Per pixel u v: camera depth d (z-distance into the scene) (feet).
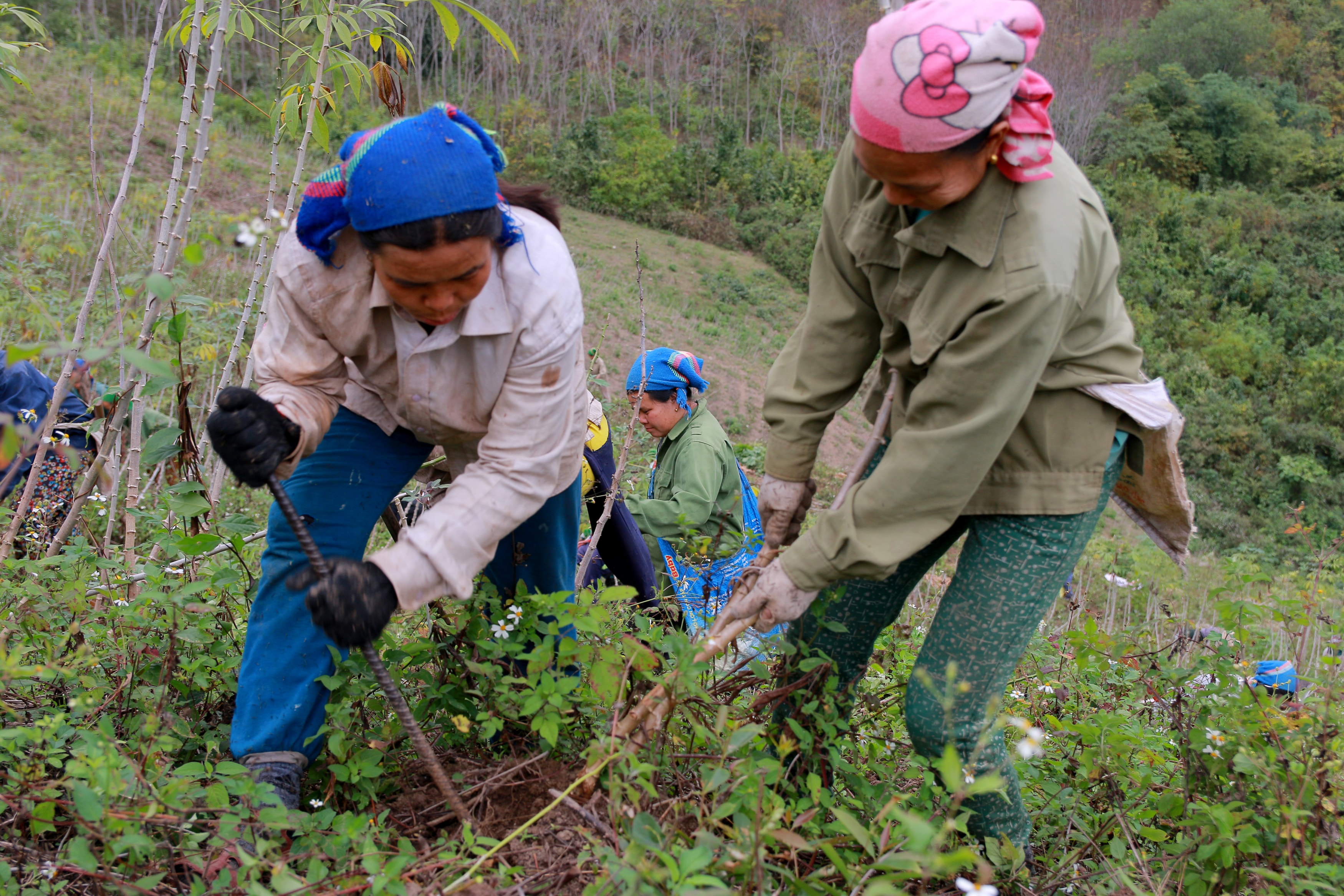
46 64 89.56
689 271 124.77
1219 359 136.15
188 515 8.38
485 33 170.40
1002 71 6.20
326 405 7.46
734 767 6.79
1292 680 10.28
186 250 5.60
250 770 7.38
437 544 6.68
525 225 7.04
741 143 178.81
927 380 7.27
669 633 10.56
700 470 14.08
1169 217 165.17
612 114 175.63
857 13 214.48
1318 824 7.79
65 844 6.73
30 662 8.25
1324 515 110.32
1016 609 7.73
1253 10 243.40
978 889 4.98
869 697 9.65
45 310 8.70
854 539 7.25
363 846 6.48
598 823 7.25
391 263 6.10
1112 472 7.99
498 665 7.92
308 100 11.19
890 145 6.39
